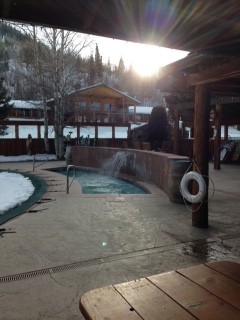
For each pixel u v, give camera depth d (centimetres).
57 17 310
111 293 164
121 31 344
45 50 2081
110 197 763
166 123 2592
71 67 2181
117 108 3697
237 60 419
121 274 333
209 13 300
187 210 633
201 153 514
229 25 329
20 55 2327
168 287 170
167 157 812
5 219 550
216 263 205
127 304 153
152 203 697
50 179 1101
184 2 280
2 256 382
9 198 742
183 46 393
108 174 1327
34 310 261
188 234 475
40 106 2469
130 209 639
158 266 355
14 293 291
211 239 452
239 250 408
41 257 380
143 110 5075
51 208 646
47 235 467
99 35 348
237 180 1103
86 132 4266
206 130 513
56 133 2164
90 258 378
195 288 169
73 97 2498
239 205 686
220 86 529
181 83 543
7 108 2400
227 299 157
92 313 144
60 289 299
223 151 1841
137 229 501
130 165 1182
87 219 560
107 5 287
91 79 3475
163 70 511
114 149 1332
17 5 287
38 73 2131
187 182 528
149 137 2603
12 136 3762
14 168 1507
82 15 308
